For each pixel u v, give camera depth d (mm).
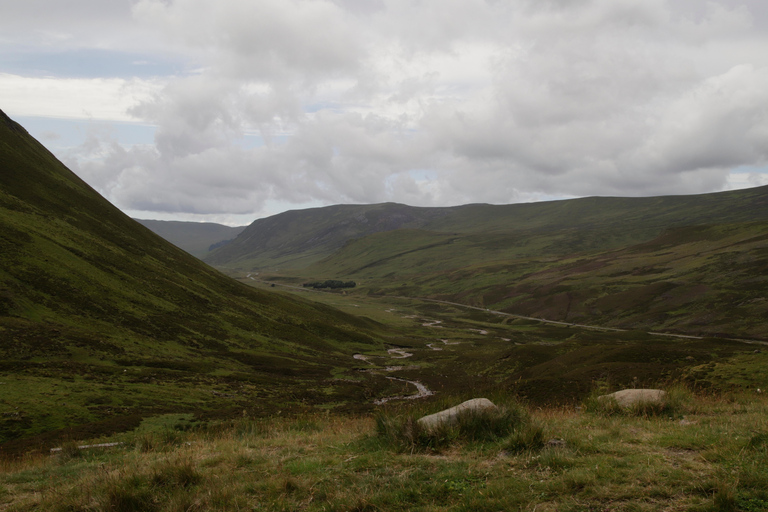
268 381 67688
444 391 66562
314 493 7715
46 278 82375
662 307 155000
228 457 10312
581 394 35125
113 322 80188
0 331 60656
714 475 6758
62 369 54000
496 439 9641
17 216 99875
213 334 94125
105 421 35938
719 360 38812
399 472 8219
